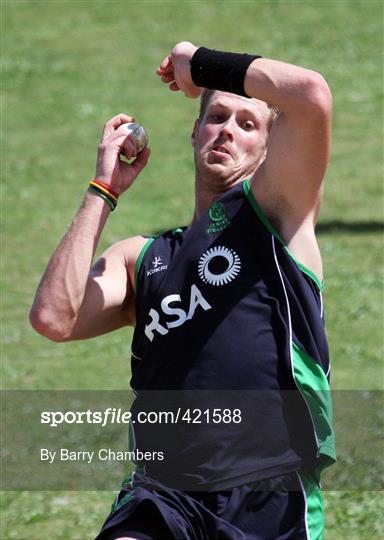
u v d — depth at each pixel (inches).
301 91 474.6
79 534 904.9
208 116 527.5
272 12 3769.7
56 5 4045.3
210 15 3801.7
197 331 485.7
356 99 2903.5
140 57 3425.2
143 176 2421.3
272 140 491.2
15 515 948.0
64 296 502.0
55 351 1487.5
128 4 4001.0
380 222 2021.4
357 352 1400.1
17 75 3302.2
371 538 875.4
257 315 482.6
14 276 1845.5
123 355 1462.8
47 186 2410.2
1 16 3932.1
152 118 2871.6
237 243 492.1
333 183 2282.2
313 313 485.4
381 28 3518.7
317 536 485.4
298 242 493.4
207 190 523.2
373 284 1685.5
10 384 1341.0
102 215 512.1
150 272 508.7
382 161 2431.1
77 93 3125.0
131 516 477.7
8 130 2844.5
